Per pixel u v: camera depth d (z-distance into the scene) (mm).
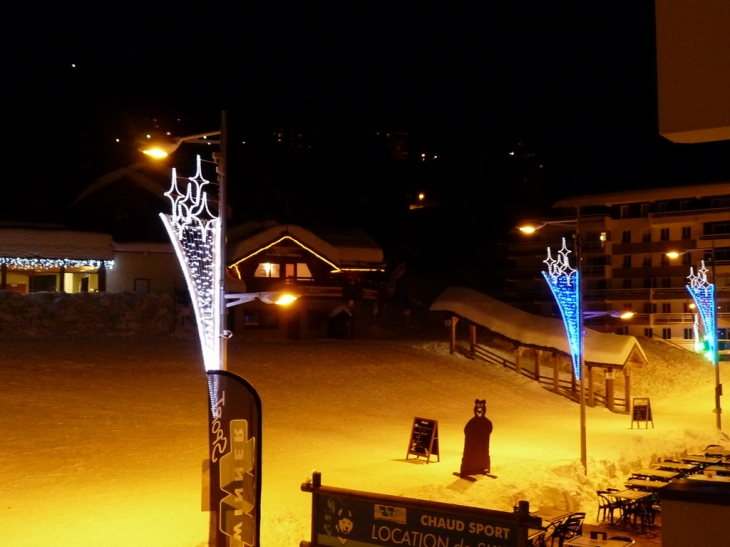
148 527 11906
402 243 69062
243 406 9320
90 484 14516
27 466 15352
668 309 63500
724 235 62156
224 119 12414
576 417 30875
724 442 26234
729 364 49688
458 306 39562
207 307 12289
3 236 39000
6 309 33344
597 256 66562
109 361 27656
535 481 16391
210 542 9742
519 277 67938
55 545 10914
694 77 5082
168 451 17719
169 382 25953
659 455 22453
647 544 14281
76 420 19609
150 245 43188
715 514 5582
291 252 45281
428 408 28547
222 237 12289
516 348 42562
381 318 51844
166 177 49500
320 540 7461
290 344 37031
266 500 13883
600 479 18594
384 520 7145
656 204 65250
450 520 6812
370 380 31094
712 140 5344
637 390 41719
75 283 43938
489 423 16906
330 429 22766
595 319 65812
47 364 25703
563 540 13016
